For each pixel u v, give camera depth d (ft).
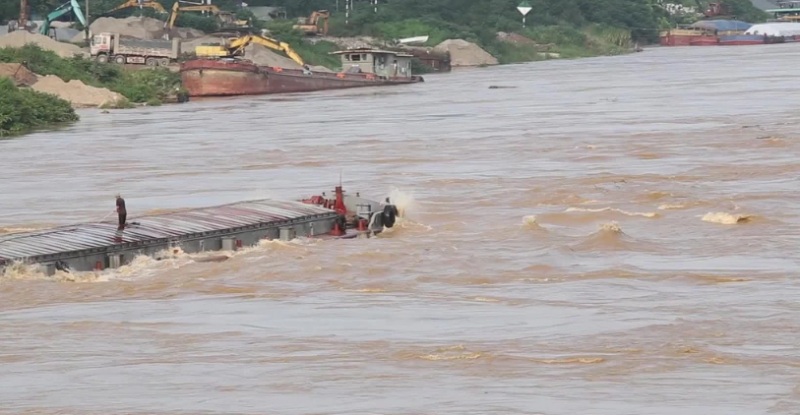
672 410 173.47
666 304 246.68
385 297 262.67
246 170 508.53
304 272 292.61
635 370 196.24
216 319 244.83
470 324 233.55
